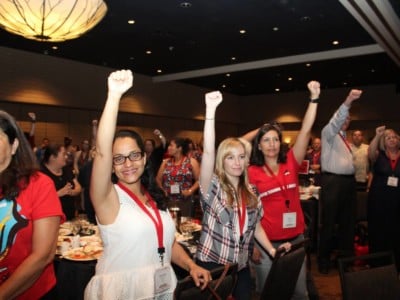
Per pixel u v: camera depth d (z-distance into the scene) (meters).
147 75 10.93
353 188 4.20
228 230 1.99
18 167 1.34
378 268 1.83
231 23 6.22
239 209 2.03
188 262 1.72
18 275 1.26
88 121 9.77
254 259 2.40
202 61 9.08
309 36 7.01
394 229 3.95
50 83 8.69
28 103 8.41
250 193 2.09
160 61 9.06
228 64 9.43
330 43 7.49
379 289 1.80
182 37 7.02
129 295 1.50
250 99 14.59
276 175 2.56
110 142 1.42
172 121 12.20
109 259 1.53
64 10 2.42
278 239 2.53
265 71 9.65
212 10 5.64
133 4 5.38
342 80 11.06
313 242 4.84
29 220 1.34
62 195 3.51
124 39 7.14
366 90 12.11
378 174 4.04
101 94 9.71
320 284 3.89
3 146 1.27
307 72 9.81
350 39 7.21
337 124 3.80
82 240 2.81
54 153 3.58
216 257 1.99
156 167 5.91
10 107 8.26
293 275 1.95
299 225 2.60
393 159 3.97
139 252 1.54
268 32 6.73
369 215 4.11
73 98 9.13
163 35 6.88
